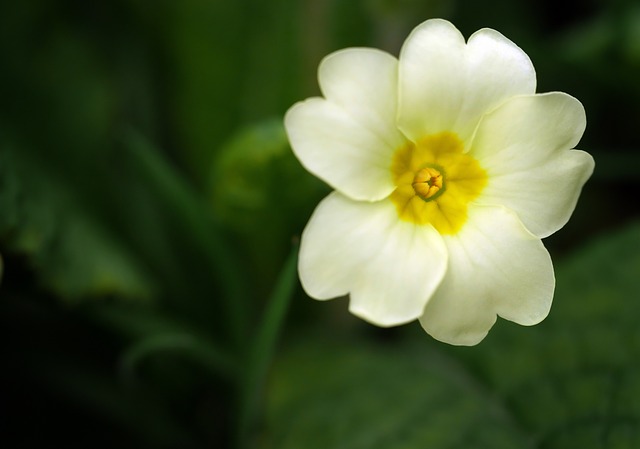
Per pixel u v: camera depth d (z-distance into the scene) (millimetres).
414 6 242
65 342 238
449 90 193
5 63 246
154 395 238
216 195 233
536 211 194
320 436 223
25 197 223
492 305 192
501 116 193
